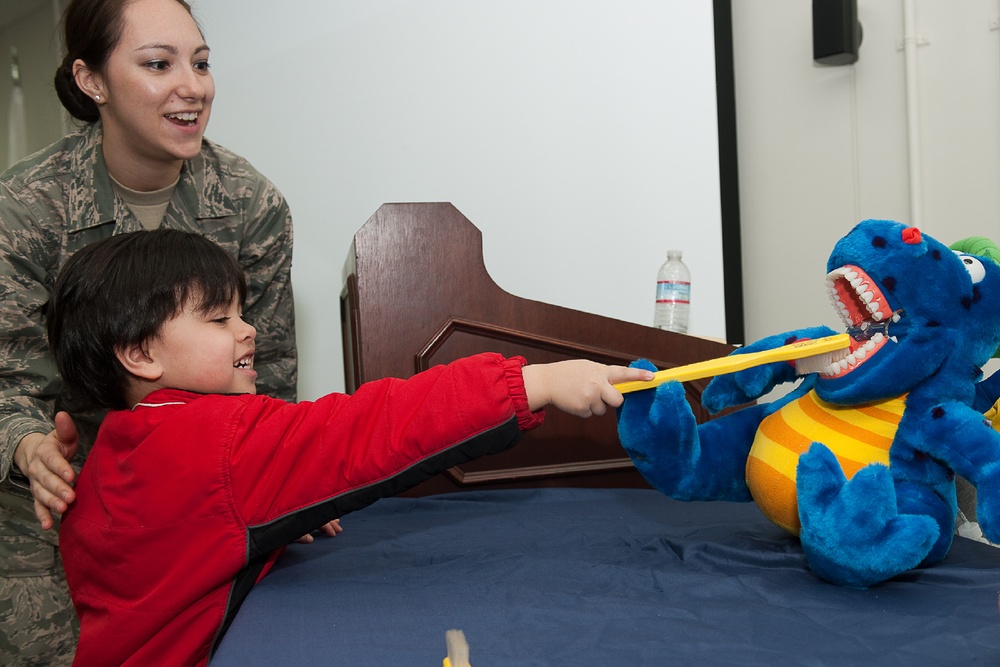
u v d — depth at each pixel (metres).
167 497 1.00
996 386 1.07
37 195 1.49
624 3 2.37
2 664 1.58
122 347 1.10
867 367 0.99
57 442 1.16
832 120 2.46
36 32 2.91
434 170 2.39
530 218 2.38
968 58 2.16
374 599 0.96
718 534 1.24
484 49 2.39
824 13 2.32
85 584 1.09
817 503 0.94
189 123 1.48
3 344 1.43
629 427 1.07
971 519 1.20
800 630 0.81
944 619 0.83
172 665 1.01
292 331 1.79
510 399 1.00
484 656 0.75
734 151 2.72
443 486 1.77
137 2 1.42
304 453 1.01
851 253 0.99
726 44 2.71
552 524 1.38
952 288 0.97
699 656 0.75
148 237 1.15
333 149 2.40
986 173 2.13
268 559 1.10
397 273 1.77
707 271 2.36
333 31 2.39
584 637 0.80
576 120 2.38
